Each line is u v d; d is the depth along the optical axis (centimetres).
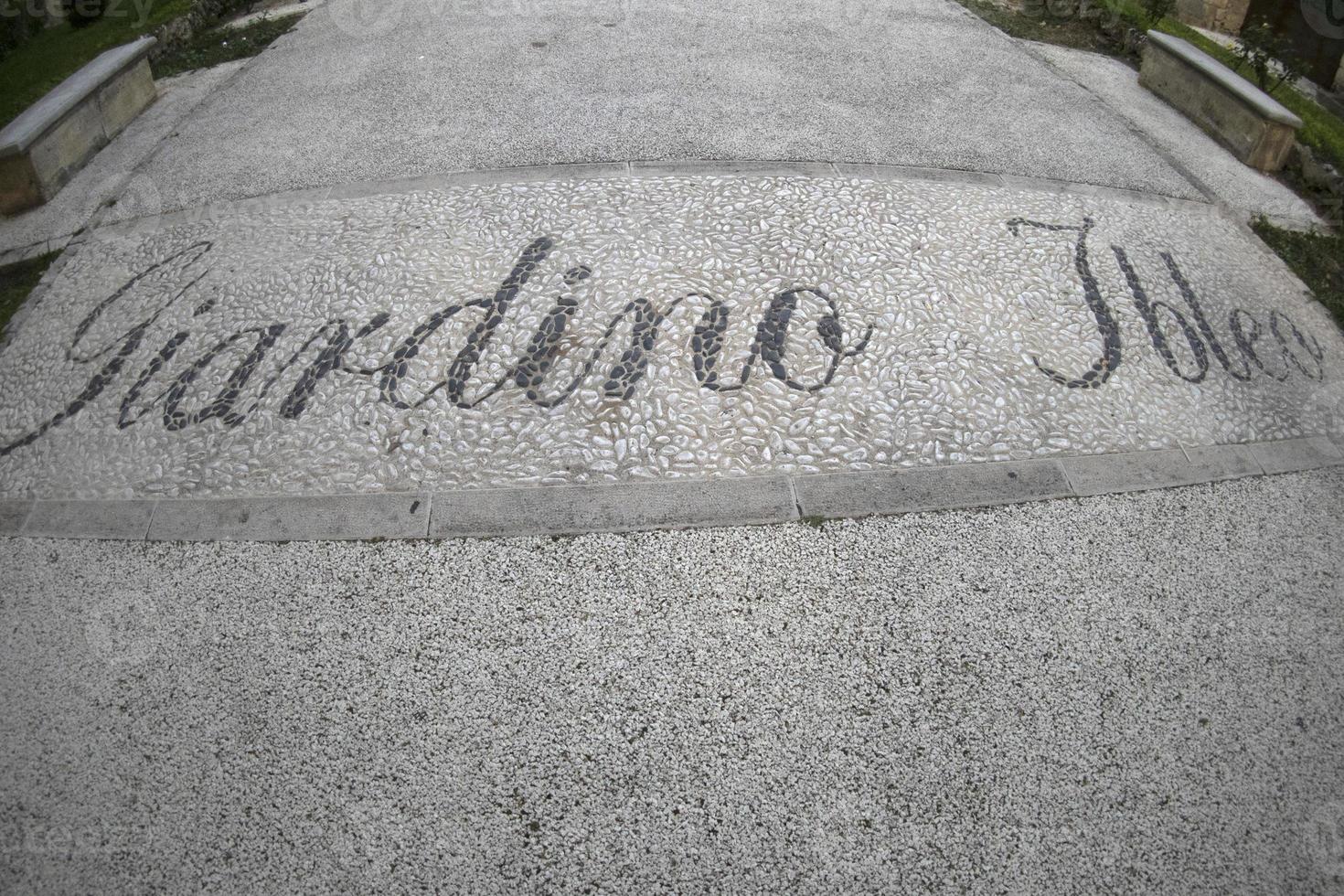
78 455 404
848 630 321
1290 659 316
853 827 266
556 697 300
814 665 309
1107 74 761
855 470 384
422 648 316
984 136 635
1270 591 340
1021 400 419
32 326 480
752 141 611
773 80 709
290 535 362
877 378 423
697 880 254
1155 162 619
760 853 260
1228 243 538
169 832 267
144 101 717
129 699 304
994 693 302
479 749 286
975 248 504
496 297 462
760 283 470
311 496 377
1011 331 452
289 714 296
